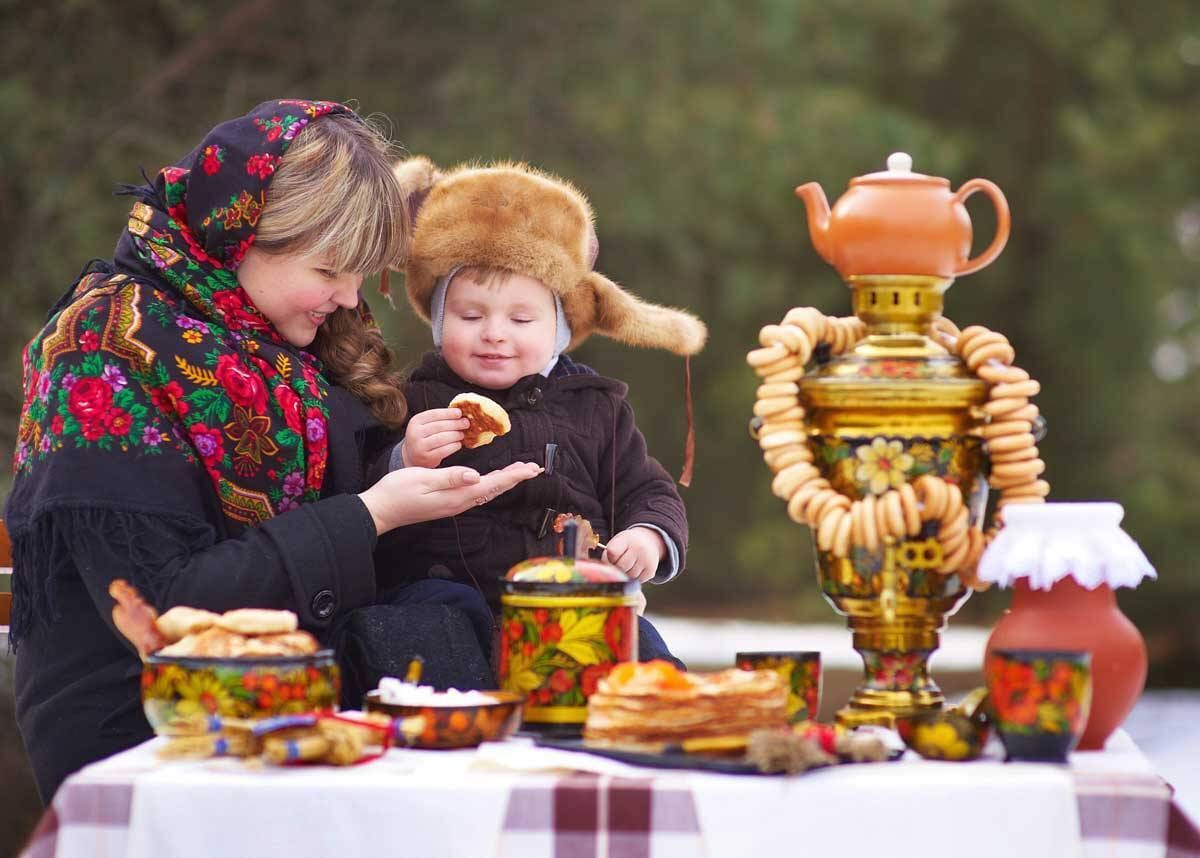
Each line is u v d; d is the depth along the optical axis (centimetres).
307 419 377
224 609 333
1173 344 2791
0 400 1100
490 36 1560
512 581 313
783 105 1886
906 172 324
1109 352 2641
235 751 271
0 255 1148
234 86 1286
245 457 364
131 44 1269
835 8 2216
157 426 351
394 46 1453
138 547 338
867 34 2331
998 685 276
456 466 377
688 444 411
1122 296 2606
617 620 311
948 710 292
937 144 2066
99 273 384
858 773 262
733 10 1788
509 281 408
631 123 1683
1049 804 251
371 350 418
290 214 371
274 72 1364
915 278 312
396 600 384
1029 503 306
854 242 312
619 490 425
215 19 1314
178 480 348
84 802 255
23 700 365
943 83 2688
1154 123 2497
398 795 254
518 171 415
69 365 352
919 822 252
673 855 251
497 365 413
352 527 343
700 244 2031
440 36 1498
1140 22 2614
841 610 315
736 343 2577
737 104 1814
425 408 418
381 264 385
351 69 1402
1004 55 2655
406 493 347
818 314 317
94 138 1195
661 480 428
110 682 353
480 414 373
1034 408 310
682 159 1741
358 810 254
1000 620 300
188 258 376
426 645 353
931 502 300
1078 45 2583
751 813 252
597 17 1661
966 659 1509
